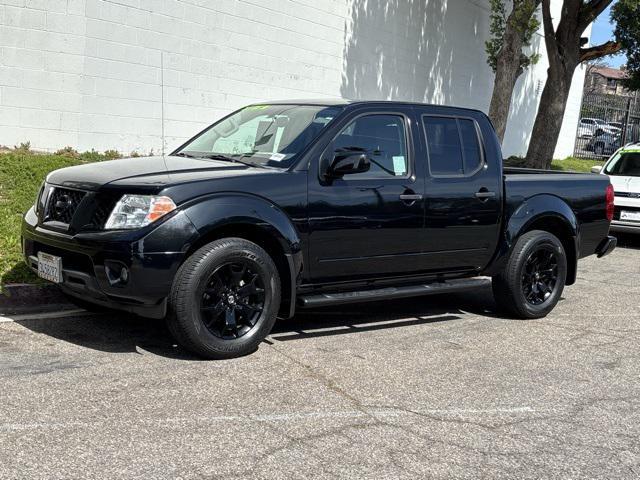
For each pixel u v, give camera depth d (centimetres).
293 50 1381
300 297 593
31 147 1044
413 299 812
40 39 1024
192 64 1198
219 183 542
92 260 522
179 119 1196
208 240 548
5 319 621
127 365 525
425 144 661
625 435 457
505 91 1594
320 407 471
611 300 870
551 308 758
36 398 454
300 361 561
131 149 1138
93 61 1068
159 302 523
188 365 532
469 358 600
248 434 422
